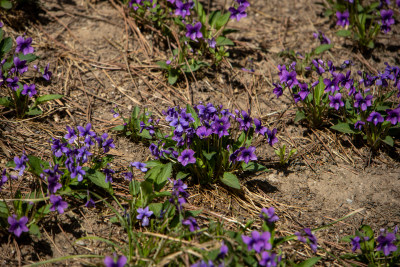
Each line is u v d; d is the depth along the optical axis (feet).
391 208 3.88
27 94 4.02
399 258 3.64
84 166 3.83
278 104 4.27
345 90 4.30
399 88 3.98
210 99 4.26
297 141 4.12
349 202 3.90
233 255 3.48
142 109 4.18
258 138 4.11
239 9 4.28
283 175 3.99
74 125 4.07
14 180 3.80
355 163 4.05
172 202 3.63
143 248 3.58
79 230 3.70
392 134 4.09
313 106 4.09
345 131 4.06
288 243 3.73
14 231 3.52
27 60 4.16
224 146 3.94
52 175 3.59
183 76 4.34
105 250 3.65
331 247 3.75
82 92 4.23
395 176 4.00
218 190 3.89
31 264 3.51
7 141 3.93
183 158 3.75
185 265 3.54
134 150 4.01
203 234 3.61
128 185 3.86
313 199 3.91
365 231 3.69
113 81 4.30
